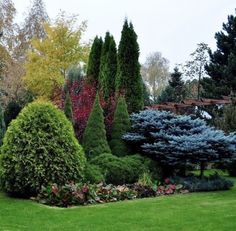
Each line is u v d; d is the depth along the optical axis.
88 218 7.05
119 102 12.97
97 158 10.99
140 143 12.64
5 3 31.22
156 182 10.69
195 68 31.34
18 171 8.76
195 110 23.33
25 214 7.32
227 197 9.37
